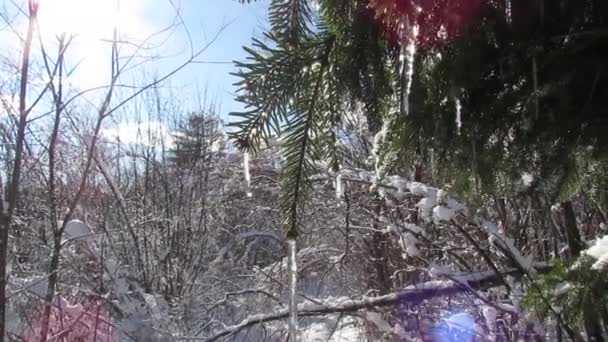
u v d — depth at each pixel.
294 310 1.16
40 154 5.59
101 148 6.72
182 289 7.64
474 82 0.98
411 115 1.07
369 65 1.12
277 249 9.44
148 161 9.57
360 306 4.20
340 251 7.36
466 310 4.85
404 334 4.64
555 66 0.93
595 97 0.93
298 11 1.17
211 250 9.46
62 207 5.99
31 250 5.65
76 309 4.95
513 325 4.20
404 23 0.89
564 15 0.90
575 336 2.64
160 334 5.57
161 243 8.31
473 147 1.03
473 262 5.48
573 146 0.98
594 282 1.30
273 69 1.09
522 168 1.07
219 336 4.70
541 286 1.45
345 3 1.07
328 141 1.23
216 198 9.87
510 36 0.94
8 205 3.97
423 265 5.68
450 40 0.95
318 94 1.17
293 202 1.22
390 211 5.64
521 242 4.63
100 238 6.41
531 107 0.97
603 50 0.89
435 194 3.80
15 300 4.66
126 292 5.71
